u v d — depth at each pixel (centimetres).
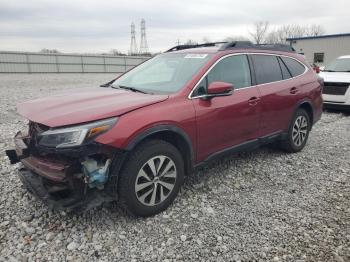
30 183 333
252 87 448
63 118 297
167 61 451
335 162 521
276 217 348
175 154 351
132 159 316
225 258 282
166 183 351
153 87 398
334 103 955
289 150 549
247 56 459
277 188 420
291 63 540
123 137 301
